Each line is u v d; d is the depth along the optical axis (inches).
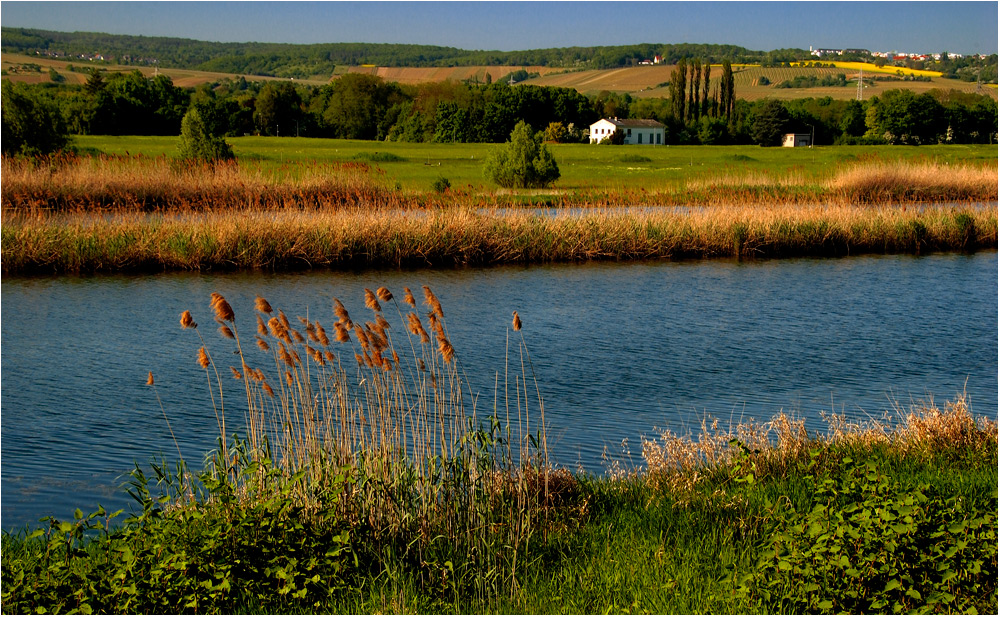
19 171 1315.2
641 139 5098.4
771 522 265.3
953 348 697.0
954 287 995.9
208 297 880.3
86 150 2342.5
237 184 1354.6
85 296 876.6
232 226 1085.8
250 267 1074.7
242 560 243.0
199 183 1370.6
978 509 266.7
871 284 1012.5
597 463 407.2
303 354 622.5
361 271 1075.9
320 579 244.4
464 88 5526.6
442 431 301.7
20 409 507.2
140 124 4298.7
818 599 215.8
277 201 1315.2
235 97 5777.6
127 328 735.7
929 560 220.2
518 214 1249.4
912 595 209.3
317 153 3038.9
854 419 487.2
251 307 830.5
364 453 297.4
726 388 565.9
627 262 1188.5
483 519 274.1
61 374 587.5
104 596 234.7
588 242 1210.0
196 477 340.2
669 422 485.7
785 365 634.2
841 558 215.5
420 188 1683.1
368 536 270.5
